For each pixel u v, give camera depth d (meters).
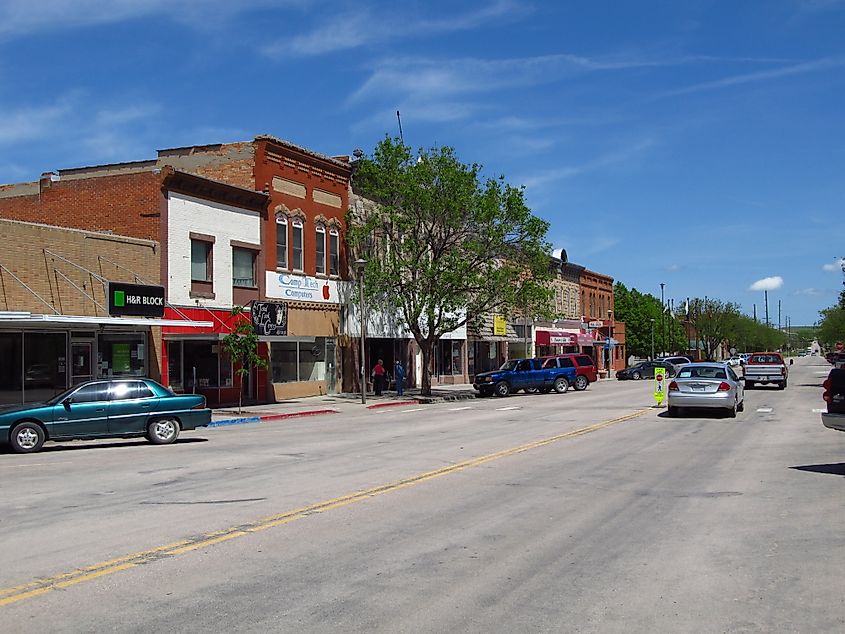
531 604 6.71
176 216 30.19
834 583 7.34
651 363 69.19
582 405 33.47
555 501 11.44
